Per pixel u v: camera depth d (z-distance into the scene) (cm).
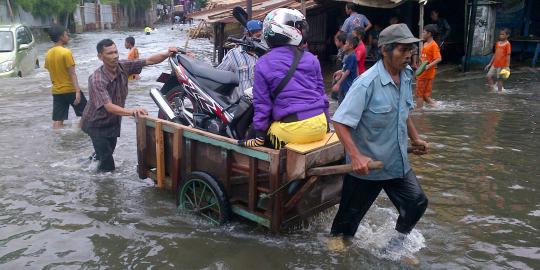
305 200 382
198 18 1341
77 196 479
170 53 519
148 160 486
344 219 373
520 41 1568
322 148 360
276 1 1433
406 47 315
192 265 353
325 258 362
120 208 451
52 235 396
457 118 801
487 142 657
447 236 396
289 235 398
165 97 526
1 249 373
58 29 734
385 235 398
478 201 464
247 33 543
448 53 1573
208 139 406
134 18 4984
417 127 741
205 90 470
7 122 791
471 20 1325
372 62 1312
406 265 353
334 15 1588
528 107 890
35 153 621
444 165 563
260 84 358
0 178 526
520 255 368
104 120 521
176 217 431
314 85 371
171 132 439
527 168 553
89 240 389
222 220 404
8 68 1238
